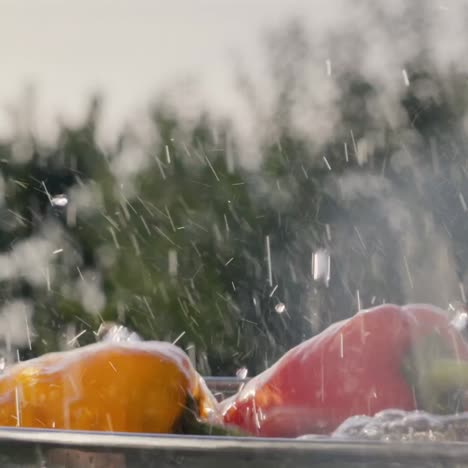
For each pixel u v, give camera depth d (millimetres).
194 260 12609
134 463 692
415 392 1004
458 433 913
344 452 678
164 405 930
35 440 701
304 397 1034
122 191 15664
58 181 16281
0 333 8305
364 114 18047
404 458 671
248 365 9383
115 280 13633
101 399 921
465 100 17047
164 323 11328
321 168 15703
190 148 17141
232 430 958
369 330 1020
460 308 1044
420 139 16578
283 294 10695
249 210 14242
